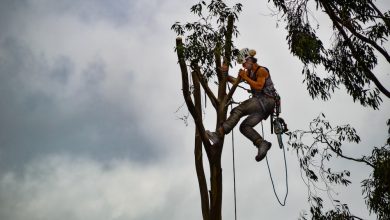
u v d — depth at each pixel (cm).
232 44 1116
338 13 1210
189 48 1059
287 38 1225
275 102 988
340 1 1205
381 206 1269
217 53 1091
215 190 1110
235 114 981
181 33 1110
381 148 1260
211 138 983
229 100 1088
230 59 1116
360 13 1213
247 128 973
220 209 1117
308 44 1185
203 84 1091
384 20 1198
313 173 1438
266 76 982
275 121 1002
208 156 1084
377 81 1218
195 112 992
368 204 1279
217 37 1109
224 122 983
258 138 970
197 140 1226
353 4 1201
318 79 1262
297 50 1198
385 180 1221
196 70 1077
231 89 1074
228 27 1139
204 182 1206
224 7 1159
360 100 1247
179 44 1009
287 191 1055
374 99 1239
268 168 1065
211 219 1119
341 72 1250
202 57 1072
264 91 979
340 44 1245
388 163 1210
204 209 1190
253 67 990
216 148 1073
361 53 1242
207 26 1112
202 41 1095
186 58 1047
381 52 1205
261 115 979
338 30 1236
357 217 1359
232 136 1112
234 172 1123
